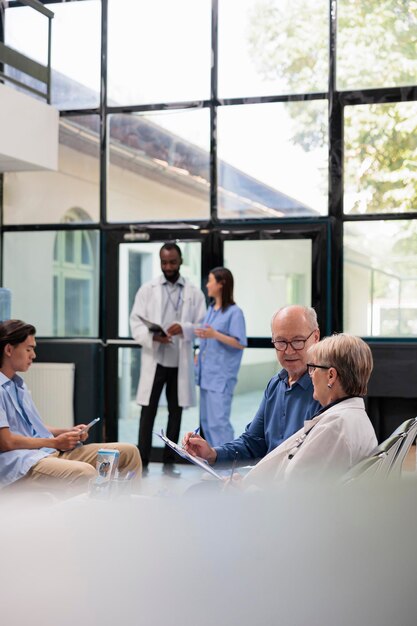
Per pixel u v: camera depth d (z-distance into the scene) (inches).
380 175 231.0
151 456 241.8
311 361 87.0
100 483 99.7
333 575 10.6
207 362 221.1
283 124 237.5
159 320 229.9
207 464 99.7
